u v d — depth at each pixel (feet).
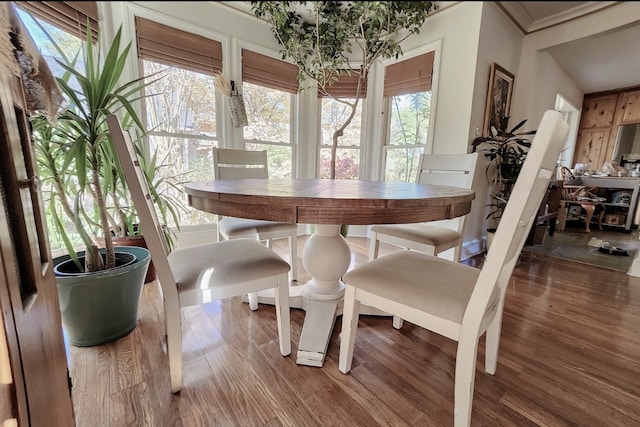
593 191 13.58
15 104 2.09
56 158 4.35
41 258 2.30
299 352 3.85
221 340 4.37
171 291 3.12
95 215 5.26
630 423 3.07
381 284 3.16
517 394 3.45
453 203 3.29
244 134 9.17
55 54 4.43
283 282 3.82
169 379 3.55
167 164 7.27
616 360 4.11
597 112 15.99
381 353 4.19
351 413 3.13
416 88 8.89
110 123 2.75
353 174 10.94
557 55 9.75
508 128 9.39
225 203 3.19
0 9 1.79
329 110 10.68
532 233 10.22
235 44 7.83
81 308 3.98
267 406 3.19
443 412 3.17
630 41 8.34
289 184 4.62
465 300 2.72
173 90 7.63
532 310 5.58
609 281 7.07
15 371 1.69
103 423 2.93
